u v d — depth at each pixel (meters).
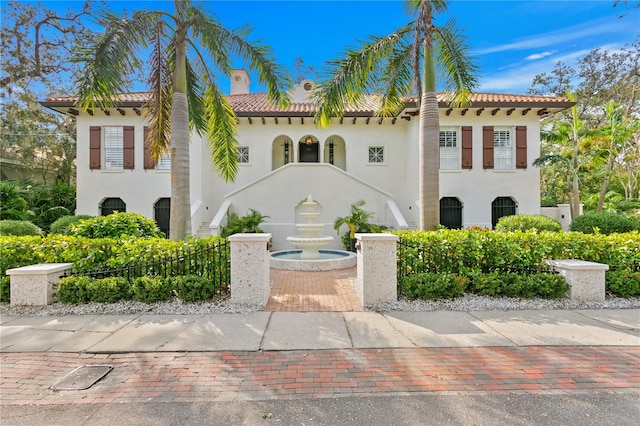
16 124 22.34
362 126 16.81
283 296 6.97
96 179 15.44
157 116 9.30
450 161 15.70
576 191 15.82
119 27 7.56
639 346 4.38
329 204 14.77
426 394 3.28
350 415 2.95
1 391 3.37
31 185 17.14
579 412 2.96
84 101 7.47
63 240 6.86
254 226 13.31
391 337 4.71
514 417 2.90
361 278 6.41
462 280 6.39
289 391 3.35
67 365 3.93
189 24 8.56
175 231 8.30
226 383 3.51
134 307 5.97
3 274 6.68
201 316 5.62
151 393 3.32
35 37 20.19
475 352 4.22
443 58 9.42
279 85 9.71
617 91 23.08
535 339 4.61
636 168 22.86
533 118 15.59
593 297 6.30
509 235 7.06
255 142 16.61
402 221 13.41
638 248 6.89
